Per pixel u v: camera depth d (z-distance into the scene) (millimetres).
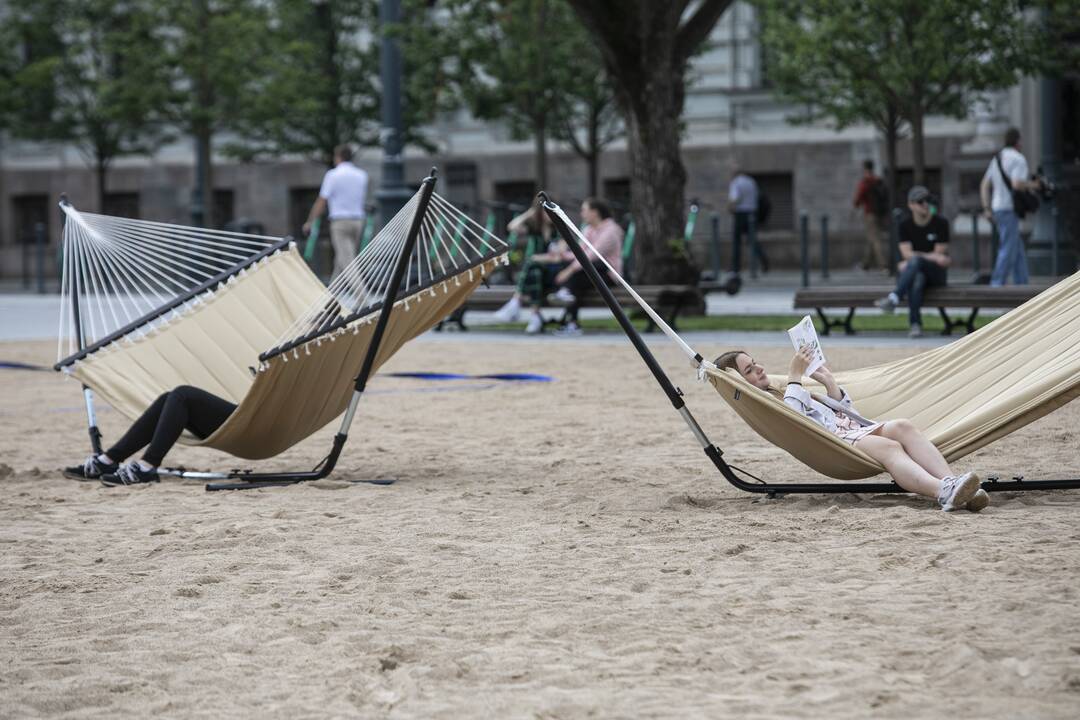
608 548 7504
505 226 34562
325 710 4992
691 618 6023
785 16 32406
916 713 4770
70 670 5516
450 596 6527
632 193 23391
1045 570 6570
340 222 26109
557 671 5344
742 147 39062
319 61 39125
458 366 17828
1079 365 8258
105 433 13047
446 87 34312
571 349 19438
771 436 8461
